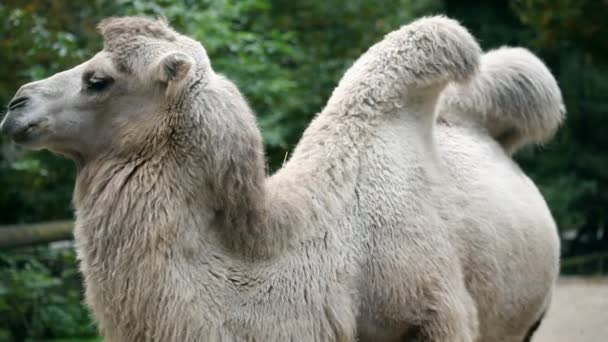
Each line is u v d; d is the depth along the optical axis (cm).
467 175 894
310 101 2041
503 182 944
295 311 718
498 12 3478
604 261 2673
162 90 723
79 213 728
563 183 3058
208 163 692
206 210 702
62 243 1862
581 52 3058
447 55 837
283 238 720
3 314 1533
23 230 1427
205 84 709
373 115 819
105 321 701
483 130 994
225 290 699
